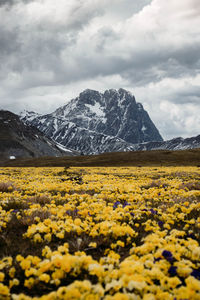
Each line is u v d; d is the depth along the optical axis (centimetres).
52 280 257
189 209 542
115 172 2711
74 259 271
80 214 530
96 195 780
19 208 620
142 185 1228
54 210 534
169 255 289
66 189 952
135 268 252
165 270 270
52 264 279
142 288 224
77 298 204
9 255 338
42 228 393
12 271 278
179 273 262
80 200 702
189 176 1975
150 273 252
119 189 941
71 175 2309
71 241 381
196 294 206
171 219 500
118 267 280
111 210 526
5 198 711
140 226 478
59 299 208
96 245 373
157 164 7506
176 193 851
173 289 229
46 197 735
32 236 397
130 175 2228
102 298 220
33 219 489
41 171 2973
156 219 521
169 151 10650
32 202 685
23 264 277
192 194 788
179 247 323
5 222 480
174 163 7619
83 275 283
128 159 9200
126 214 505
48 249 321
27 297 212
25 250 354
